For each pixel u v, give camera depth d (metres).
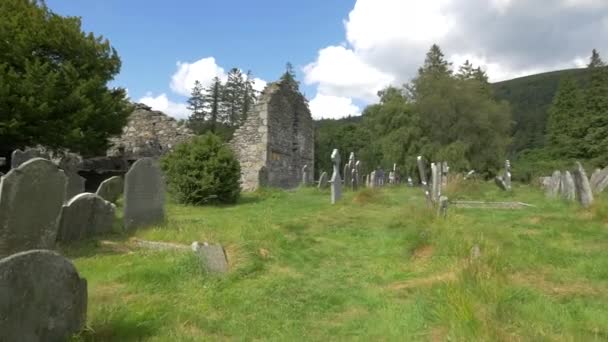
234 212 12.52
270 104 24.44
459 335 3.65
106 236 7.98
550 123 53.31
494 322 3.81
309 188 22.52
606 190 17.03
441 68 46.03
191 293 4.90
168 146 23.78
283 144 26.16
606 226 8.95
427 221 8.59
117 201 13.57
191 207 13.84
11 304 3.10
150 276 5.34
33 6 17.91
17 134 15.73
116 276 5.40
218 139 15.69
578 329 3.90
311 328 4.21
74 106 16.98
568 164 40.09
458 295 4.22
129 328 3.88
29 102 15.39
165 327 4.00
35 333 3.26
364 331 4.11
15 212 5.36
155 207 9.06
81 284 3.68
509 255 6.16
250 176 23.78
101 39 19.38
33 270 3.25
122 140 23.64
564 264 6.04
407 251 6.93
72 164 13.42
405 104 39.53
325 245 7.68
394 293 5.11
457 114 38.22
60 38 17.31
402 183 35.41
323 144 57.44
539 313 4.18
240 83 57.97
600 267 5.77
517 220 10.21
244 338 3.91
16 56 16.42
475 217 10.65
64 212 7.22
